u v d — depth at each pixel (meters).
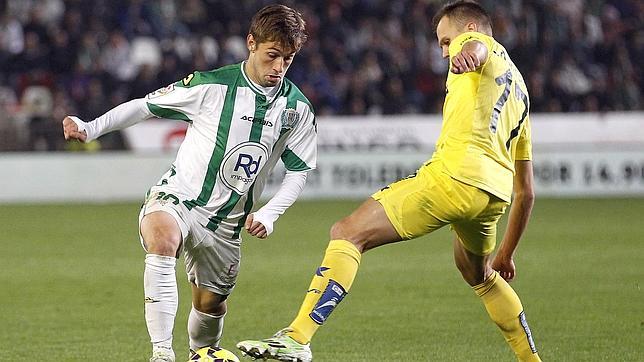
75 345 22.31
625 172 66.38
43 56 71.75
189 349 21.44
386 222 15.95
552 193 66.25
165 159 64.94
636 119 68.12
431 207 15.98
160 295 16.86
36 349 21.86
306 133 18.80
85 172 64.38
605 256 37.78
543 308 26.84
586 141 68.00
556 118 68.06
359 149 66.25
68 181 64.25
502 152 16.44
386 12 77.69
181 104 18.02
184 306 27.77
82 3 75.50
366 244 16.06
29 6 75.56
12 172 63.66
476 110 16.05
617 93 74.56
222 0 77.06
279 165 63.66
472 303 27.77
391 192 16.14
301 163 18.78
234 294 29.67
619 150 66.31
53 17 75.00
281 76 17.89
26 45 71.69
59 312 26.70
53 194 64.12
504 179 16.34
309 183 65.12
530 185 17.50
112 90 70.44
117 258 38.16
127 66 73.19
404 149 66.50
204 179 18.05
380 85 73.38
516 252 39.19
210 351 16.36
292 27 17.52
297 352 15.08
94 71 71.44
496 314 17.58
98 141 64.88
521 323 17.64
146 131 65.50
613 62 76.88
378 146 66.38
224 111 18.00
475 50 15.35
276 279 32.62
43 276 33.53
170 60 70.75
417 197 15.98
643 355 20.88
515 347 17.78
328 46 75.31
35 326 24.70
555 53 76.25
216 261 18.73
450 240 44.53
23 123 63.91
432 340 22.70
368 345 22.16
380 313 26.27
